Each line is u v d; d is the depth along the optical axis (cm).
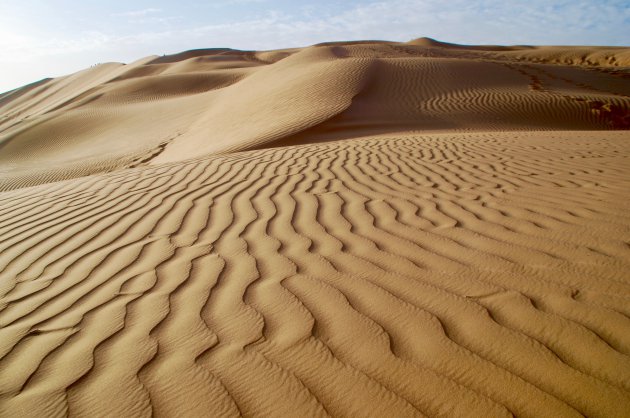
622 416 151
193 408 172
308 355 196
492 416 156
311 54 3572
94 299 267
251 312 235
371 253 300
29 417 174
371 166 618
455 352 190
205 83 4309
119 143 2336
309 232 353
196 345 210
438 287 245
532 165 568
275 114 1806
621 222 315
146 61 7981
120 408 175
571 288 230
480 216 357
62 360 208
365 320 219
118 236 381
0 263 345
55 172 1783
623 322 198
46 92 7625
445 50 5847
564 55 5903
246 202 457
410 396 168
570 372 172
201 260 312
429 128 1596
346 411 164
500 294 232
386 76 2366
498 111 1941
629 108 2048
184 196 500
